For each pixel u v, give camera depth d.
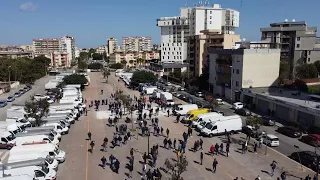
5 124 42.47
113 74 159.38
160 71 135.50
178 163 27.66
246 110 58.00
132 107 53.25
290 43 119.12
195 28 168.25
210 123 45.03
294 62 116.88
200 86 90.88
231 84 73.00
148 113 59.78
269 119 51.41
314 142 39.81
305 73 97.25
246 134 45.75
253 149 38.75
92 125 51.22
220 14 170.88
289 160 35.03
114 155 36.59
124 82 117.06
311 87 77.31
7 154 37.12
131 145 40.38
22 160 29.02
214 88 82.75
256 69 68.81
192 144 40.66
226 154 36.84
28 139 36.19
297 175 30.89
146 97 79.38
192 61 115.62
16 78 114.94
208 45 106.38
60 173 31.23
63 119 47.59
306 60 116.44
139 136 44.50
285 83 82.12
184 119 52.38
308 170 32.22
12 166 27.19
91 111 62.94
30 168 27.31
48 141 36.84
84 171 31.81
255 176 30.48
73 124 51.91
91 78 138.50
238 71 69.69
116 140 40.84
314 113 45.47
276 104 56.09
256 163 34.00
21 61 127.94
